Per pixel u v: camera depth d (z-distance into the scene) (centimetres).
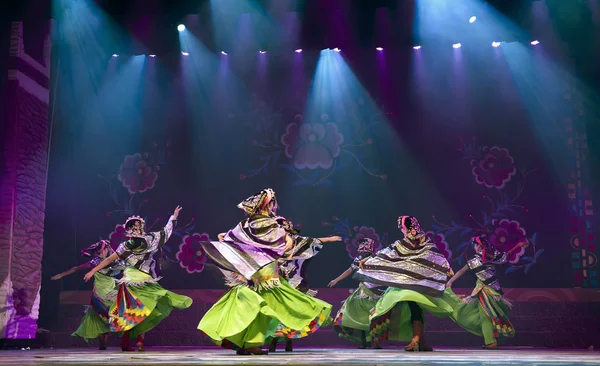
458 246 898
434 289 596
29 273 892
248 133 944
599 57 880
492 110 916
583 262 877
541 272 880
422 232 616
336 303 887
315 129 935
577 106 899
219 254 475
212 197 935
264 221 482
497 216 898
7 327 851
